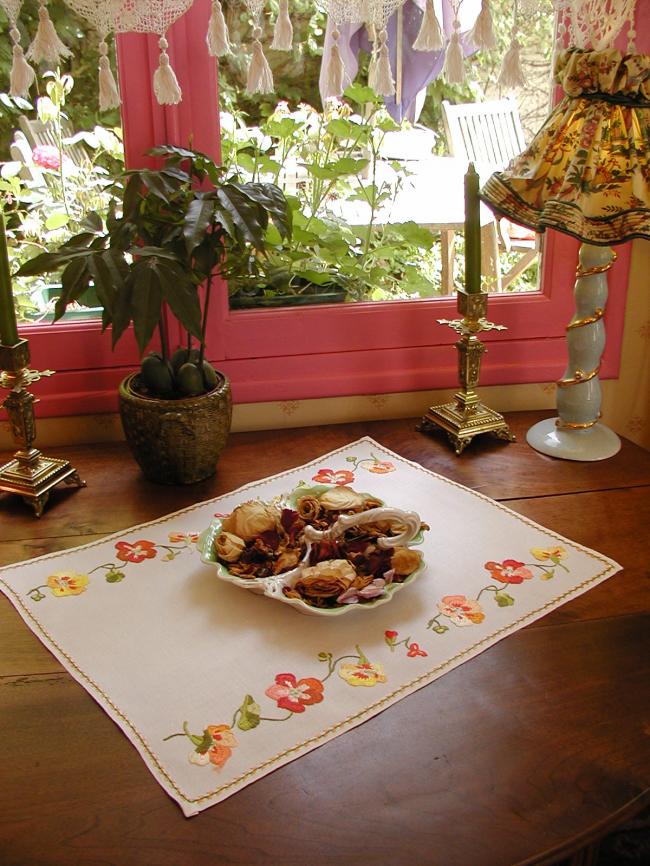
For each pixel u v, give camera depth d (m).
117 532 1.12
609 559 1.05
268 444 1.36
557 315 1.44
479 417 1.34
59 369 1.34
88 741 0.79
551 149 1.15
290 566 0.98
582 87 1.11
